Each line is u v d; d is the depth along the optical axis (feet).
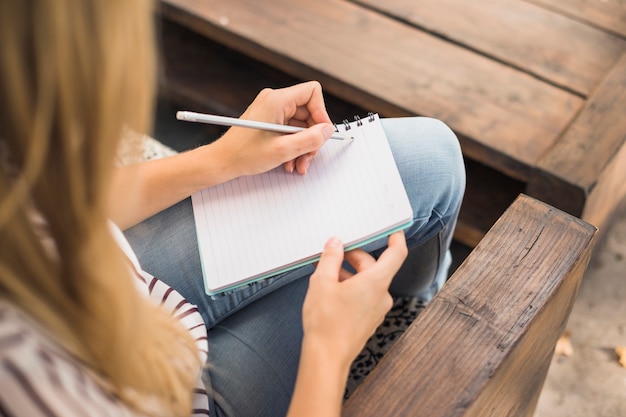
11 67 1.37
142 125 1.70
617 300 5.47
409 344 2.46
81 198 1.61
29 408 1.65
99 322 1.86
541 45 5.13
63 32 1.38
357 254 2.85
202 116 2.93
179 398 2.33
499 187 5.38
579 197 4.40
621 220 5.86
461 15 5.33
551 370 5.17
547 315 2.70
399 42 5.22
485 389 2.38
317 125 3.06
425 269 3.80
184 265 3.20
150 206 3.10
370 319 2.54
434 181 3.34
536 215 2.77
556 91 4.89
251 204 3.08
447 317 2.52
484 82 4.97
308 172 3.11
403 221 2.89
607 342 5.27
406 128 3.46
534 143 4.63
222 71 6.20
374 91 4.95
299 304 3.27
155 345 2.24
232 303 3.22
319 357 2.36
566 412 4.99
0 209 1.49
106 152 1.58
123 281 1.86
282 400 3.02
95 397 1.81
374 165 3.06
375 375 2.40
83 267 1.74
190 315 2.85
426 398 2.35
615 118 4.64
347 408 2.34
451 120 4.77
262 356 3.08
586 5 5.32
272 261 2.92
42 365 1.67
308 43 5.24
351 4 5.48
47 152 1.53
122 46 1.49
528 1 5.38
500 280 2.60
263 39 5.27
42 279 1.69
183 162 3.08
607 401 5.02
